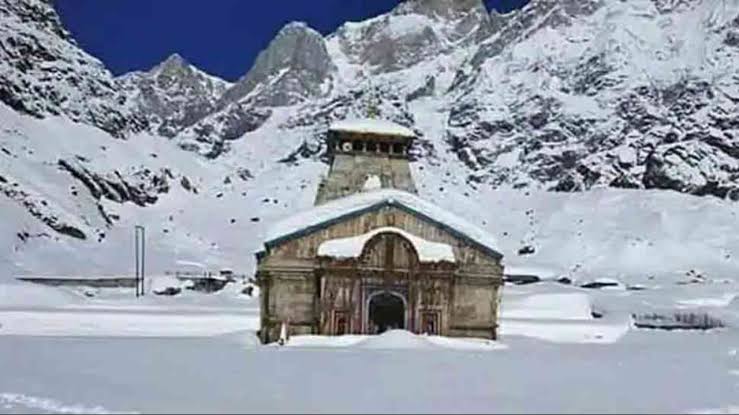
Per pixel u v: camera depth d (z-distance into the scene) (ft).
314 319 263.29
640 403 130.52
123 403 124.16
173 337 266.98
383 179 305.32
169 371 167.32
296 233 264.31
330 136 311.68
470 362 195.21
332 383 148.46
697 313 417.49
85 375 159.94
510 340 273.33
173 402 124.67
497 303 272.92
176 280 531.91
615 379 164.55
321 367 176.45
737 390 151.12
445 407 121.39
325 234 266.57
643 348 254.06
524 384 152.87
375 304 270.87
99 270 632.79
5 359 190.08
